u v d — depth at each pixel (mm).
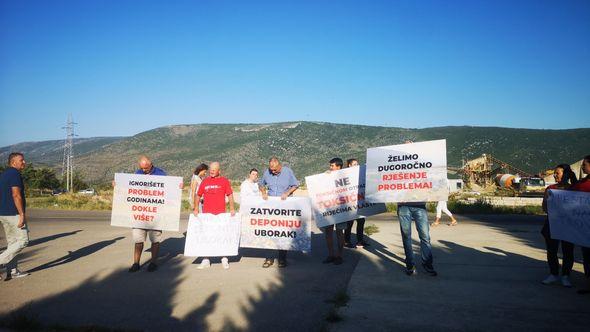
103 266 8016
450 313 5070
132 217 7734
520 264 7617
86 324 4926
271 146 192250
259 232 7984
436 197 6801
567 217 6070
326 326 4695
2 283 6836
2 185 7000
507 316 4957
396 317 4957
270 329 4684
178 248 10016
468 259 8047
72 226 15250
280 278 6883
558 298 5617
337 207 8062
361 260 8102
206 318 5059
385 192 7105
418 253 8727
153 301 5746
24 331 4727
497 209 19812
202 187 7996
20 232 7082
